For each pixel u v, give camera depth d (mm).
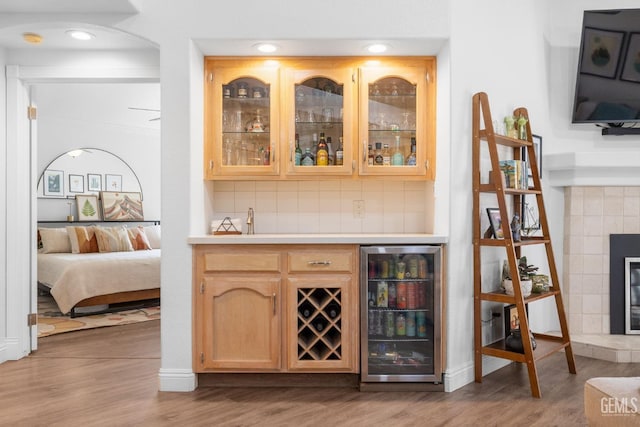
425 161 3139
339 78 3129
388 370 2910
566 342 3156
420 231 3463
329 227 3465
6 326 3496
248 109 3213
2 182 3449
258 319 2850
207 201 3238
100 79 3523
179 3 2846
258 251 2852
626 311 3730
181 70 2850
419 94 3131
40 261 5664
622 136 3885
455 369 2910
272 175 3154
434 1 2871
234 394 2803
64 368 3316
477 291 2990
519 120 3229
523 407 2609
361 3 2859
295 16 2850
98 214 7043
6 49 3480
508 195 3426
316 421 2436
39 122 6484
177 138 2848
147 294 5637
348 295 2848
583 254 3760
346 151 3143
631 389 1674
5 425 2381
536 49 3727
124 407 2609
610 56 3645
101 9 2791
